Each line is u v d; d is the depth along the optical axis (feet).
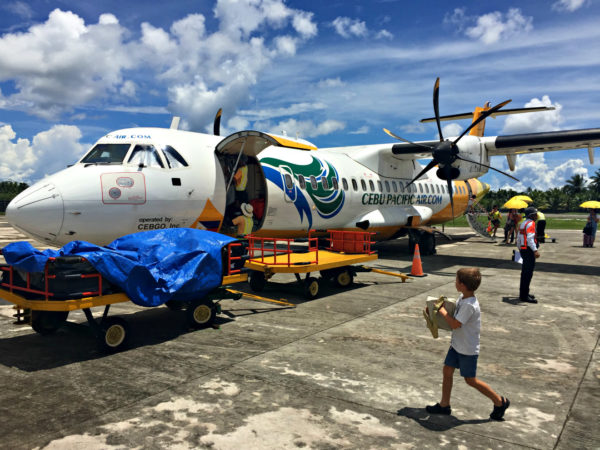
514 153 46.21
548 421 10.63
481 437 9.83
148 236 18.54
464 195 60.49
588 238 56.08
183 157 24.81
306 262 24.61
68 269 14.65
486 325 19.40
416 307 22.50
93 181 21.54
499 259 42.75
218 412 10.90
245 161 29.48
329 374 13.48
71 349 15.85
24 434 9.77
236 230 28.63
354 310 21.88
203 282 17.74
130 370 13.75
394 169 45.19
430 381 13.01
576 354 15.64
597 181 332.39
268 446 9.34
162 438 9.63
